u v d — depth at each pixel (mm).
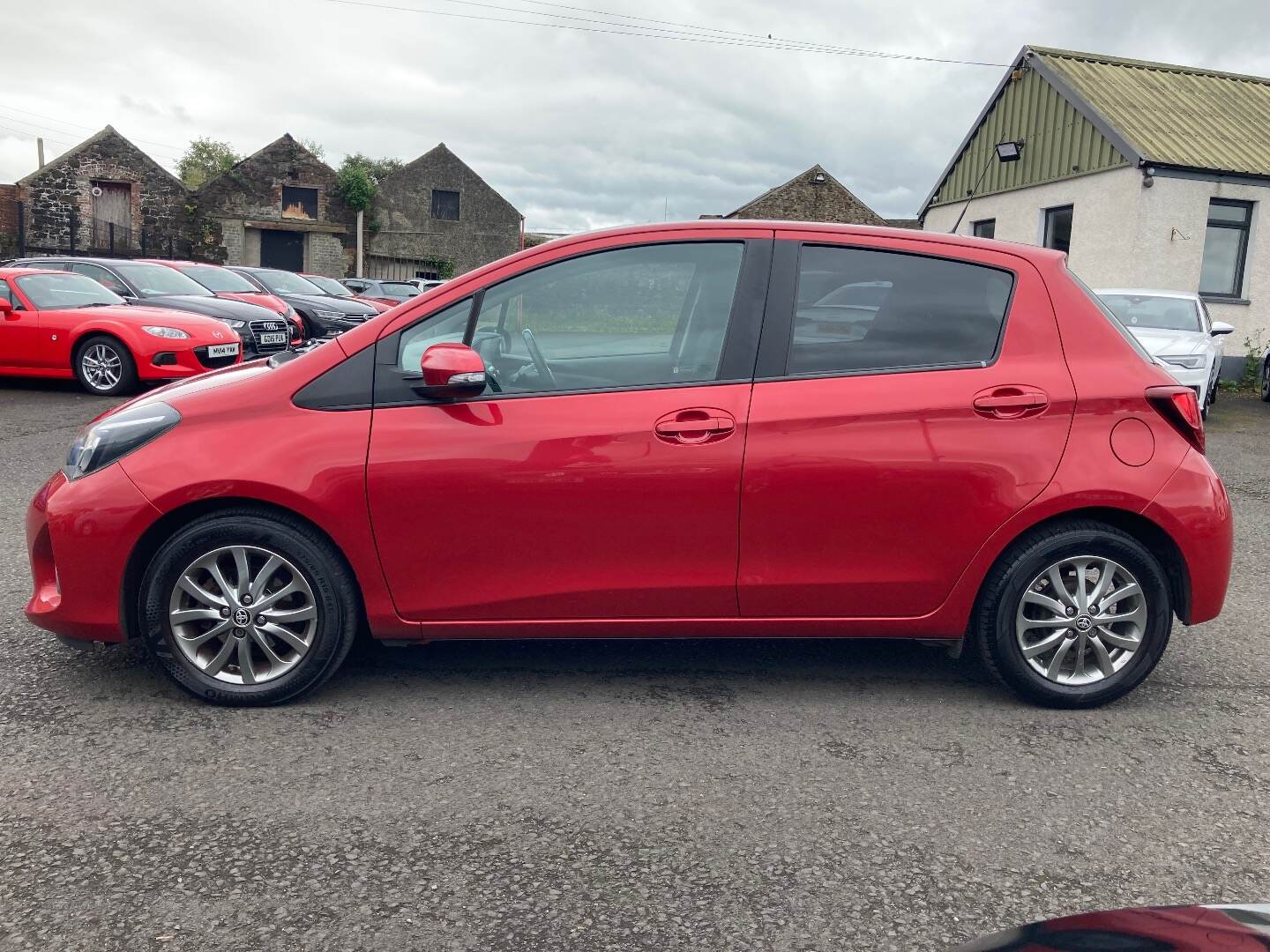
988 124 21672
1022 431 3375
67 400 10930
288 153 39812
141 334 11242
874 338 3428
